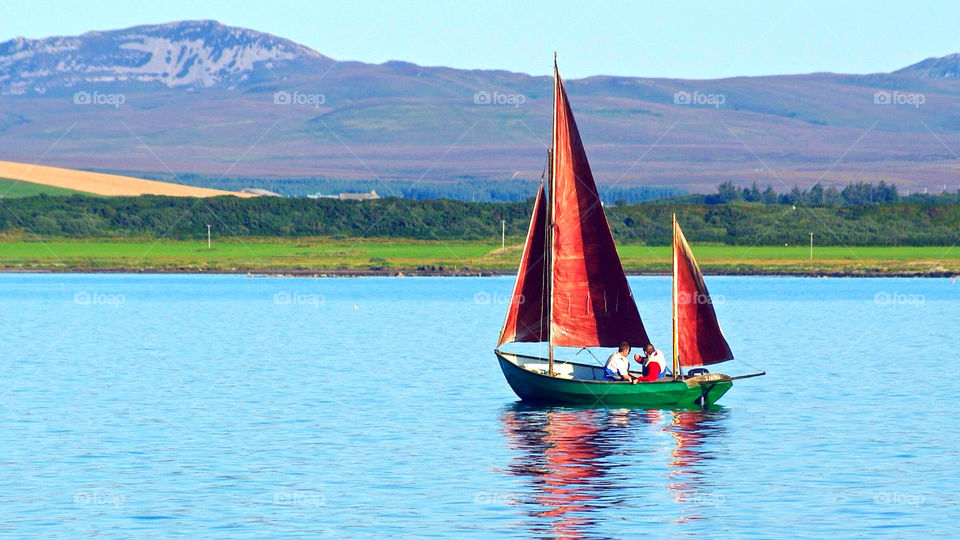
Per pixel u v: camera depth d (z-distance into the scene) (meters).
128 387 121.69
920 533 65.75
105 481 77.19
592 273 107.38
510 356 113.44
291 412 104.75
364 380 127.69
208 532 66.00
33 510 70.25
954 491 75.00
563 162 107.12
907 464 82.62
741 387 122.69
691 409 106.56
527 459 84.19
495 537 65.00
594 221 106.69
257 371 136.50
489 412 104.81
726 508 70.75
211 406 108.25
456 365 143.38
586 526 67.06
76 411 105.00
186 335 190.12
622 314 107.12
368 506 71.25
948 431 95.38
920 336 188.00
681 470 80.81
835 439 91.94
